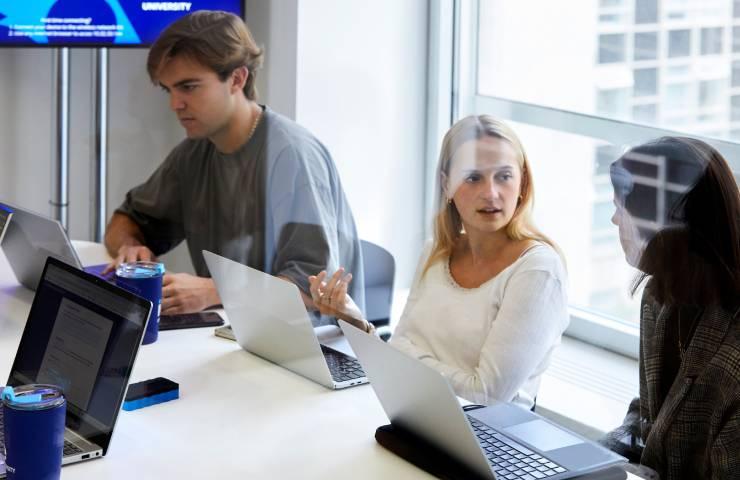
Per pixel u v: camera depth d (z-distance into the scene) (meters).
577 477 1.48
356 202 3.27
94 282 1.68
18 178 3.67
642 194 1.93
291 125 3.02
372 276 2.93
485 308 2.25
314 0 3.15
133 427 1.68
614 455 1.56
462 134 2.44
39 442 1.38
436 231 2.43
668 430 1.75
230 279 2.00
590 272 2.68
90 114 3.67
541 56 2.85
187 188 3.12
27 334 1.80
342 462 1.54
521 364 2.14
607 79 2.64
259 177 3.00
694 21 2.39
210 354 2.07
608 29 2.63
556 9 2.79
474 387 2.13
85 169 3.72
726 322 1.71
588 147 2.69
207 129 3.03
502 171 2.36
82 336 1.67
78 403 1.63
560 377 2.49
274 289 1.86
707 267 1.77
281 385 1.89
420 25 3.25
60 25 3.34
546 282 2.18
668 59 2.46
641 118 2.55
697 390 1.72
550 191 2.79
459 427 1.42
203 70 2.98
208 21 3.00
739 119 2.30
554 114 2.80
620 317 2.61
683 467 1.75
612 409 2.33
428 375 1.41
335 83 3.22
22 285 2.60
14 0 3.30
